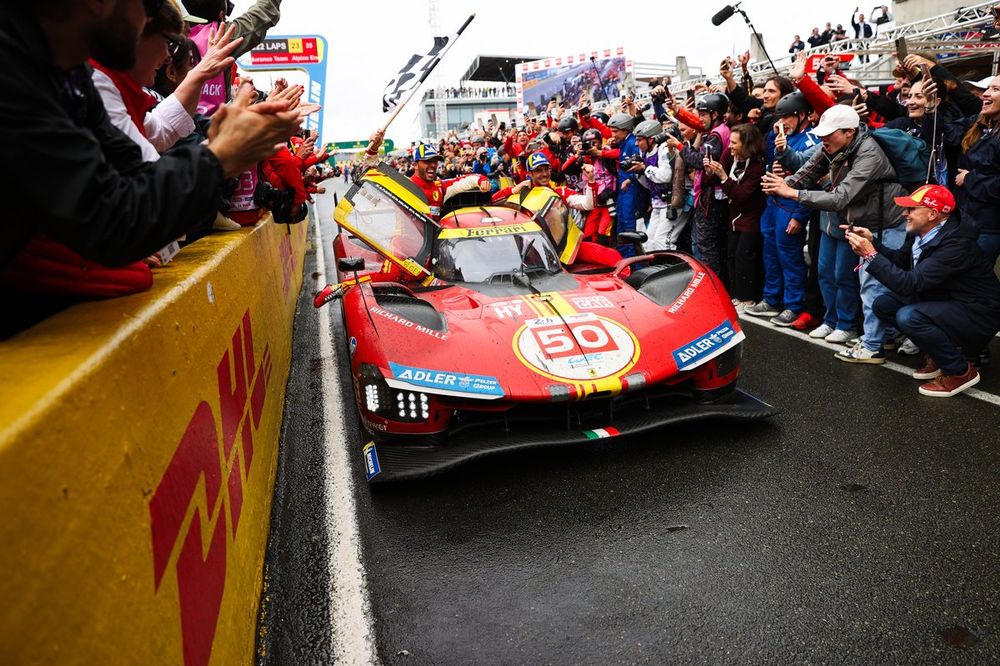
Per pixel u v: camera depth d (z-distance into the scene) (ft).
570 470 10.61
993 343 16.03
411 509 9.74
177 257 8.29
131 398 4.30
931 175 14.89
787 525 8.73
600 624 7.12
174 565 4.69
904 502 9.07
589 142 24.73
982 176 13.10
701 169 21.01
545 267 15.15
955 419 11.63
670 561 8.14
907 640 6.56
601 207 25.41
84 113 4.87
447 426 10.59
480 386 10.32
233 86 13.64
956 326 12.39
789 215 18.12
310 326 21.42
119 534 3.76
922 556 7.87
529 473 10.59
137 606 3.88
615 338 11.51
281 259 19.75
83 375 3.63
